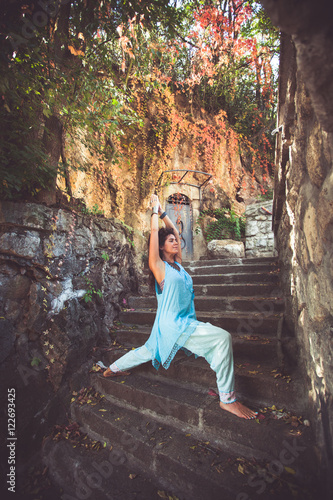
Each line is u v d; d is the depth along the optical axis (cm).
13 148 232
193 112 802
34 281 254
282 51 176
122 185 611
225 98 838
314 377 161
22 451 217
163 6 276
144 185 659
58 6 247
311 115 134
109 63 339
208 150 800
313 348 161
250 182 928
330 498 128
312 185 145
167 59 672
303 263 178
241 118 880
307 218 156
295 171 182
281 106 215
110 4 268
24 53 215
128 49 372
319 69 72
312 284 153
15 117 245
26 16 230
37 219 247
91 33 284
